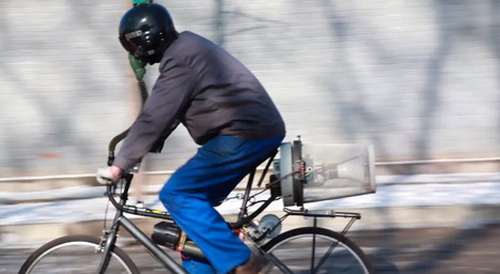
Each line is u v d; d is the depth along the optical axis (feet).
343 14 93.09
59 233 71.97
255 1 93.09
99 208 78.43
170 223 42.63
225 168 40.22
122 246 66.64
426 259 61.05
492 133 94.17
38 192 90.79
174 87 38.78
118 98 94.38
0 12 93.09
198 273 42.52
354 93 94.17
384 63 93.76
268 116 40.16
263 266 40.78
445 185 84.17
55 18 93.20
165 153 95.04
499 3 92.58
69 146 94.94
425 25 93.20
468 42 93.25
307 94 94.12
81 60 93.86
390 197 77.36
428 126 94.43
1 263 63.67
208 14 93.25
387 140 94.79
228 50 93.66
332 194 41.73
